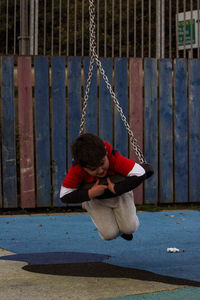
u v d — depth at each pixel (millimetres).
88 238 7441
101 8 15234
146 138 10617
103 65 10367
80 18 14992
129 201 5219
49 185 10250
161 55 11578
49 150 10227
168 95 10734
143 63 10594
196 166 10930
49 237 7547
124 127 10492
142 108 10586
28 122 10102
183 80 10789
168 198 10797
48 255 6281
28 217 9484
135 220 5293
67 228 8289
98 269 5457
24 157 10117
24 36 11031
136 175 4777
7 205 10109
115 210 5227
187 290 4516
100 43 15289
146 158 10633
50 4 14938
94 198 5004
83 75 10352
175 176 10836
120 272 5301
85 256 6203
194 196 10930
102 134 10383
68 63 10203
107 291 4496
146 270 5398
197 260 5934
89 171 4617
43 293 4445
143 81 10625
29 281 4898
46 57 10148
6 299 4270
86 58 10297
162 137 10742
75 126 10297
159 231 7977
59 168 10266
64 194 4934
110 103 10398
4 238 7480
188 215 9656
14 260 5980
